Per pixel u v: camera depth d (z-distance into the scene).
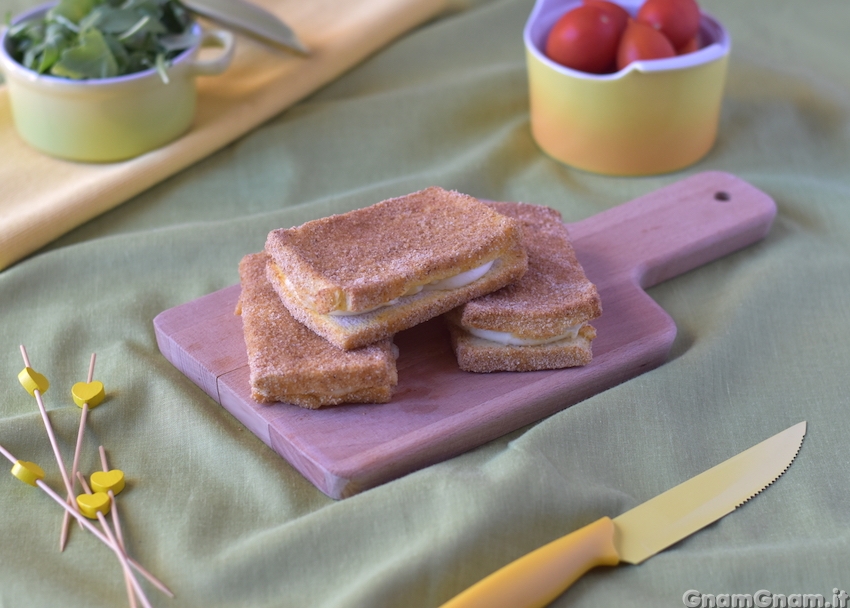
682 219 0.98
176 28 1.05
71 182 1.00
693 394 0.87
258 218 0.98
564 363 0.87
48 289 0.95
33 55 1.00
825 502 0.82
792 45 1.17
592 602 0.78
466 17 1.19
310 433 0.83
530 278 0.89
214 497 0.83
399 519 0.81
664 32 1.02
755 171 1.05
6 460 0.84
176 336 0.89
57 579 0.79
